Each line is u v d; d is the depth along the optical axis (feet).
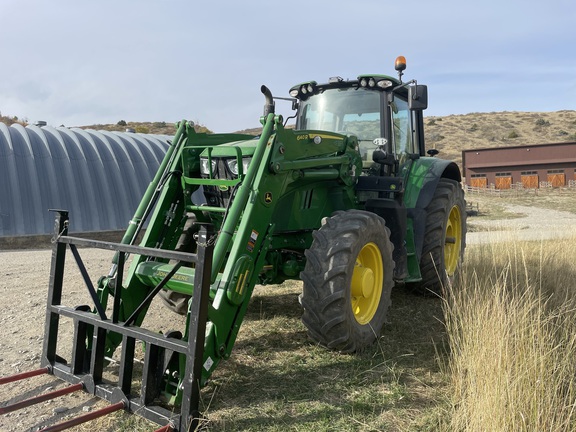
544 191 131.44
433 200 19.02
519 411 8.64
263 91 15.79
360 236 12.65
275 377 11.60
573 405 8.84
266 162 12.11
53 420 9.77
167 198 13.51
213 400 10.39
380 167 17.08
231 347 10.90
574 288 17.30
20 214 40.63
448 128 236.84
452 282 18.31
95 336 10.62
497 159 142.10
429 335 14.75
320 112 18.39
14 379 10.72
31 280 22.52
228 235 11.15
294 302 18.33
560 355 11.18
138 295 12.53
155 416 9.46
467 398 9.68
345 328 12.22
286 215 14.26
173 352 9.75
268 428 9.38
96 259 29.30
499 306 11.79
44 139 46.01
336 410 10.06
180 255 9.69
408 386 11.18
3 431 9.34
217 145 14.34
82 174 45.03
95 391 10.50
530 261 21.02
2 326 15.55
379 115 17.22
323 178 14.55
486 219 79.00
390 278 14.20
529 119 246.88
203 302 9.34
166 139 58.49
